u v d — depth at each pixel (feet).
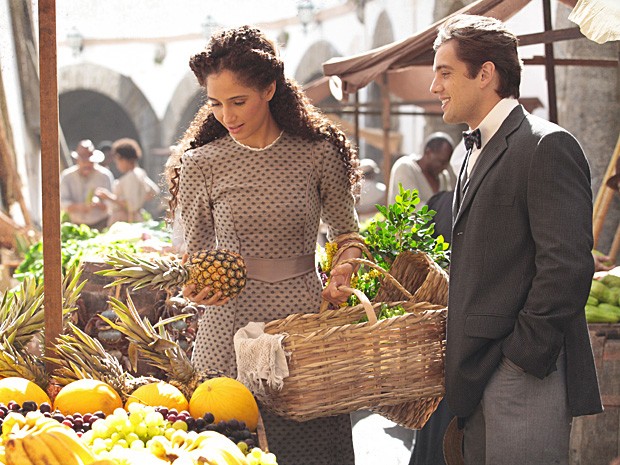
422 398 11.84
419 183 28.68
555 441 11.14
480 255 11.12
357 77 22.57
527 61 24.08
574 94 33.73
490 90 11.32
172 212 12.92
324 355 10.78
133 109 83.51
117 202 40.96
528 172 10.77
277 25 72.13
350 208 12.51
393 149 50.24
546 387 11.08
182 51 80.12
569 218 10.53
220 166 11.94
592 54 33.55
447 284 12.21
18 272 23.15
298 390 10.74
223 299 11.02
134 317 11.21
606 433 16.84
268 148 11.89
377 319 11.69
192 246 12.41
